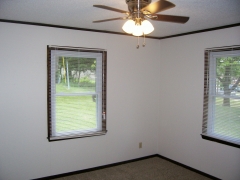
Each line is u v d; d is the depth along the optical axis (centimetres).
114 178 326
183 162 366
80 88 334
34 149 306
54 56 312
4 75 283
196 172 345
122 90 371
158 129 415
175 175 336
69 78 324
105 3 215
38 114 305
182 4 216
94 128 349
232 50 291
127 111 378
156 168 362
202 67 331
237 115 289
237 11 238
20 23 287
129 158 386
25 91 295
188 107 355
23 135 298
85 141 343
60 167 325
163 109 403
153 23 291
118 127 371
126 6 224
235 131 292
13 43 285
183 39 360
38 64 301
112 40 355
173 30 336
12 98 288
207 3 212
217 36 309
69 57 322
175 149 380
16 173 297
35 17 268
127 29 190
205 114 328
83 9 235
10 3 217
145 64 392
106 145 361
